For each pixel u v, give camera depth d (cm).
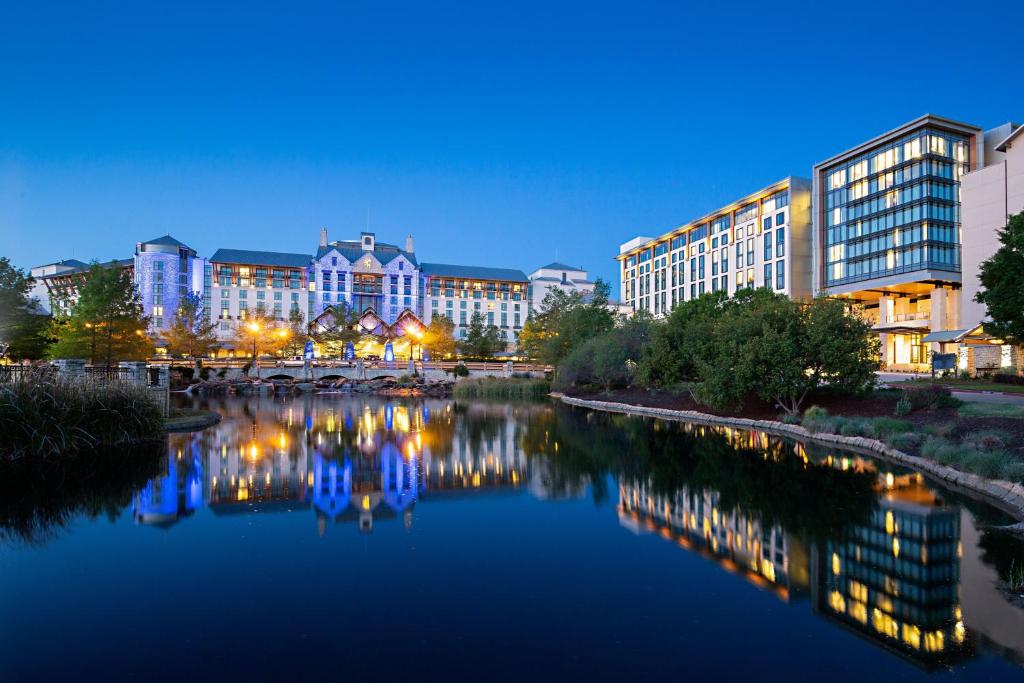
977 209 5456
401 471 1806
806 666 655
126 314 4134
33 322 3759
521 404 4869
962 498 1412
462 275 12706
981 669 652
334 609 795
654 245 11088
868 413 2650
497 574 936
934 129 6228
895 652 686
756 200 8469
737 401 3325
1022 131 5094
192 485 1541
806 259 7850
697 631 741
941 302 6200
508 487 1586
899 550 1047
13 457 1736
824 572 948
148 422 2189
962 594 859
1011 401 2591
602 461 1991
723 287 9144
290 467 1841
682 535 1149
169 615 770
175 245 10856
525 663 654
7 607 791
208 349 8000
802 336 2842
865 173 6894
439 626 748
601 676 627
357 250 12050
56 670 628
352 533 1155
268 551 1037
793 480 1634
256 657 660
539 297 13175
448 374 7525
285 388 6619
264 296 11325
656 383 4331
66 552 1017
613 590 873
